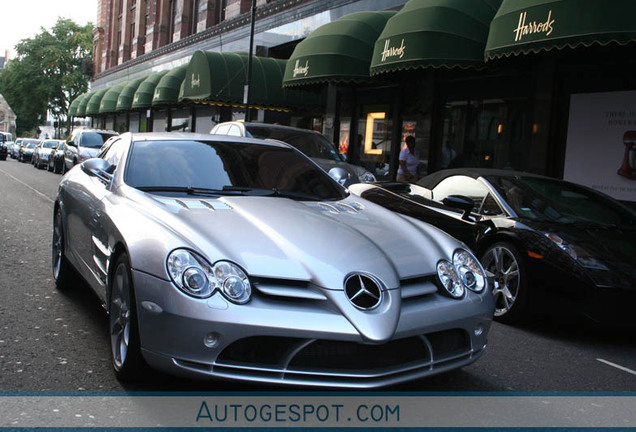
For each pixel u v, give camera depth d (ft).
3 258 20.92
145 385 10.38
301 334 8.80
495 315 17.53
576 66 33.65
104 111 110.01
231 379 8.86
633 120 31.17
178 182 12.76
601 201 19.77
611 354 14.89
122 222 10.91
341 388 9.07
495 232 17.69
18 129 323.98
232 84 59.72
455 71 42.42
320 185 14.26
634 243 16.89
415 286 10.08
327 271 9.41
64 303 15.65
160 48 103.91
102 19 157.07
